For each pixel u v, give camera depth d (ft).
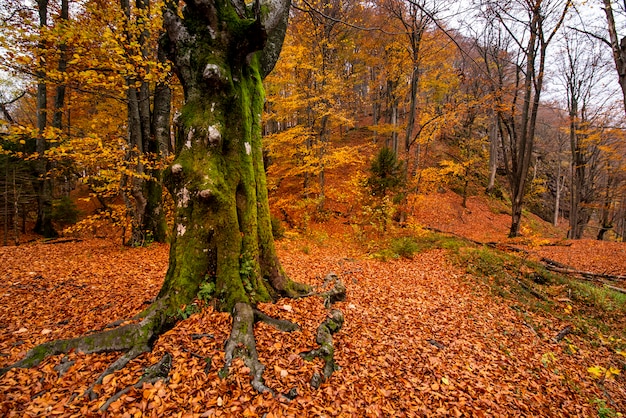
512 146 51.88
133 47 21.03
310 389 10.22
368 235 46.19
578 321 22.09
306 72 51.26
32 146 51.01
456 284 25.95
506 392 12.82
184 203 12.74
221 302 12.50
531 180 94.02
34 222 62.23
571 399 13.50
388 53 53.31
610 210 83.76
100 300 16.28
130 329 10.98
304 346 12.01
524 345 17.54
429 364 13.58
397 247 35.65
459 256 32.55
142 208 32.17
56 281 19.17
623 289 29.27
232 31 12.87
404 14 43.50
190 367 9.95
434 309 20.25
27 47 18.13
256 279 13.84
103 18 22.62
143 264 24.77
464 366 14.05
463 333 17.51
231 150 13.47
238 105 13.50
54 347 10.34
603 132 58.85
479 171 92.32
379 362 12.82
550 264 36.73
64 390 8.90
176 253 12.81
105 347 10.44
